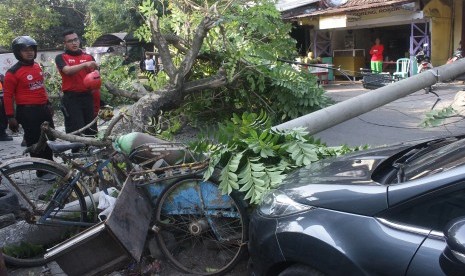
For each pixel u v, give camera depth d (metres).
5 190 4.04
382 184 2.73
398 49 18.88
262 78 7.84
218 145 4.13
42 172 4.54
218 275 4.01
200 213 4.14
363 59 18.94
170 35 8.06
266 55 8.12
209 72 8.55
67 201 4.46
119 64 10.43
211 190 4.08
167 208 4.18
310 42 19.28
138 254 3.66
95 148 4.39
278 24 8.55
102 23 30.66
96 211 4.50
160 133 6.25
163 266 4.23
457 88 11.94
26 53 6.22
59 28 36.50
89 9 32.19
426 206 2.41
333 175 3.12
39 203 4.46
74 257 3.57
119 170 4.32
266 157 4.01
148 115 6.97
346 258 2.51
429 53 15.85
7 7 32.16
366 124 8.20
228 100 8.49
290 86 7.87
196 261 4.22
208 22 7.29
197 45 7.39
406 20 16.05
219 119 8.57
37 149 4.84
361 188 2.71
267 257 2.97
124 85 9.00
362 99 6.53
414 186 2.48
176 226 4.23
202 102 8.28
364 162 3.28
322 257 2.62
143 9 7.59
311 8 17.77
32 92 6.29
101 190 4.37
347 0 17.14
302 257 2.72
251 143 4.07
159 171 4.09
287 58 9.21
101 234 3.52
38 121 6.35
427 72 7.28
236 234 4.10
